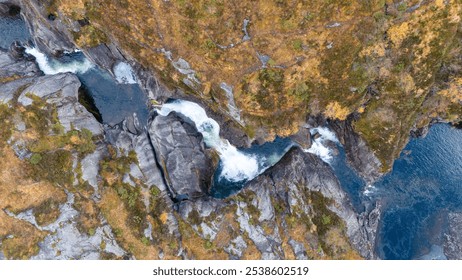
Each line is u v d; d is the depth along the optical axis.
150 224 35.94
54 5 35.31
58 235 33.91
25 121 35.34
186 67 34.81
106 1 33.41
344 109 36.47
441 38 32.53
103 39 36.91
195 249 36.03
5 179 34.06
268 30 32.44
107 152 37.28
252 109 35.84
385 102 36.16
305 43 32.53
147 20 33.28
